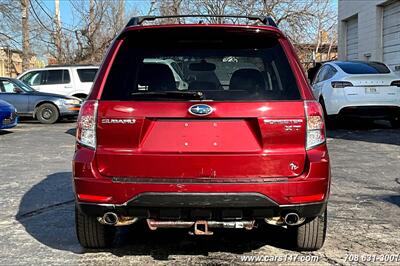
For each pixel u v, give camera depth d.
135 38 4.02
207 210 3.65
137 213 3.70
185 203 3.61
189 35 4.01
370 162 8.19
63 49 29.86
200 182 3.62
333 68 12.12
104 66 3.91
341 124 13.07
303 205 3.66
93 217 3.81
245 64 3.93
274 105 3.69
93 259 4.22
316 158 3.68
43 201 6.11
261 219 3.77
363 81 11.22
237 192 3.60
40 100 16.16
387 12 17.48
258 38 4.04
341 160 8.35
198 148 3.66
